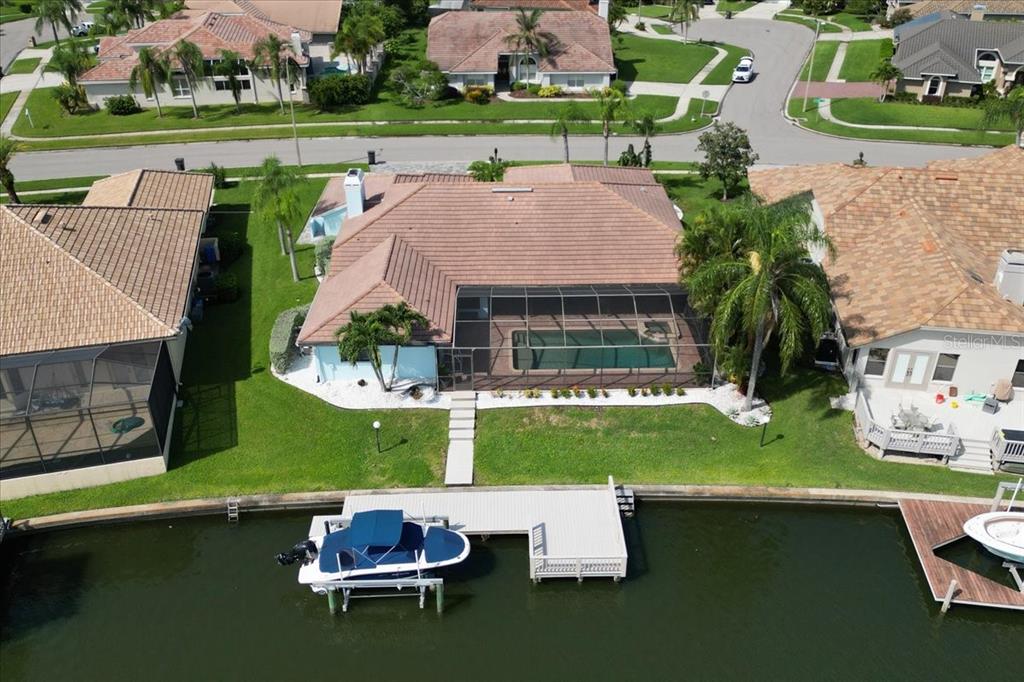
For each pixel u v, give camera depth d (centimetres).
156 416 3412
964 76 7712
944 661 2820
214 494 3381
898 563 3181
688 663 2811
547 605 3027
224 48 7962
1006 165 5084
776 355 4109
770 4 12350
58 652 2873
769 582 3106
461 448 3578
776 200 4828
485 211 4462
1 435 3247
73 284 3794
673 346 3812
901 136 7094
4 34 10900
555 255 4319
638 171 5397
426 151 6875
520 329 4178
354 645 2903
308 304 4575
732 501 3412
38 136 7338
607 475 3469
